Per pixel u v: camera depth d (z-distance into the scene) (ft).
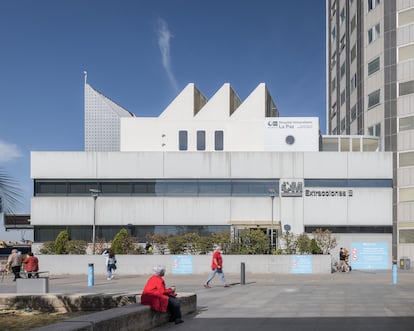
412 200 139.64
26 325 34.17
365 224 130.72
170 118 149.07
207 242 103.60
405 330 33.27
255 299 54.24
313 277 91.76
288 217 131.85
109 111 194.18
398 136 145.28
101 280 89.04
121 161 136.15
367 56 161.99
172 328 35.04
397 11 150.61
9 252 187.52
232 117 147.95
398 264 137.69
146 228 134.72
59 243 106.63
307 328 34.32
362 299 53.21
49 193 136.56
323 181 133.08
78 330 24.71
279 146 141.28
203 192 134.82
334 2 215.31
